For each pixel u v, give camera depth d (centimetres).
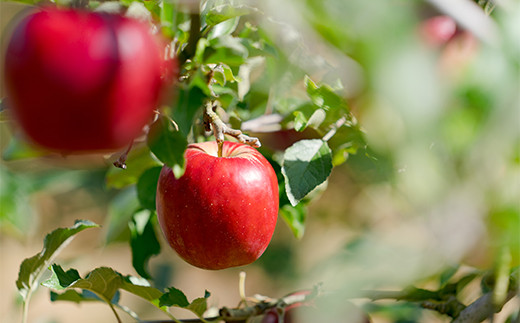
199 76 153
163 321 167
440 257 146
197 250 160
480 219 144
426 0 143
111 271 162
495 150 143
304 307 166
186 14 152
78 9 148
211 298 309
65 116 146
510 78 142
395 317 176
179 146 151
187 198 159
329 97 159
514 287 158
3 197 196
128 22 148
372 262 147
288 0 141
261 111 175
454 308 166
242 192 159
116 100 146
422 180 142
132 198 183
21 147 170
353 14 136
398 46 131
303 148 161
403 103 132
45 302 329
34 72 146
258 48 162
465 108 142
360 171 154
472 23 143
